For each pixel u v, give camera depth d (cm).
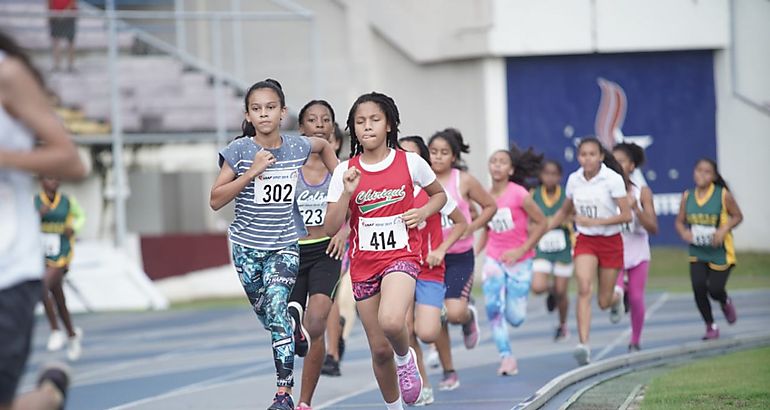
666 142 5600
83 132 5272
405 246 1606
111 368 2938
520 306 2486
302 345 1816
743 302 4112
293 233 1730
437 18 5509
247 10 6116
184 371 2802
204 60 6159
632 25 5466
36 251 1023
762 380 1998
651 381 2072
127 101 5491
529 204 2439
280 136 1738
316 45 5103
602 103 5538
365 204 1606
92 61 5616
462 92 5491
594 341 3103
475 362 2669
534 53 5372
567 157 5509
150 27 6078
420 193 1808
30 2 5700
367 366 2677
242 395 2270
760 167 5581
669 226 5625
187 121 5512
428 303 1827
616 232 2527
